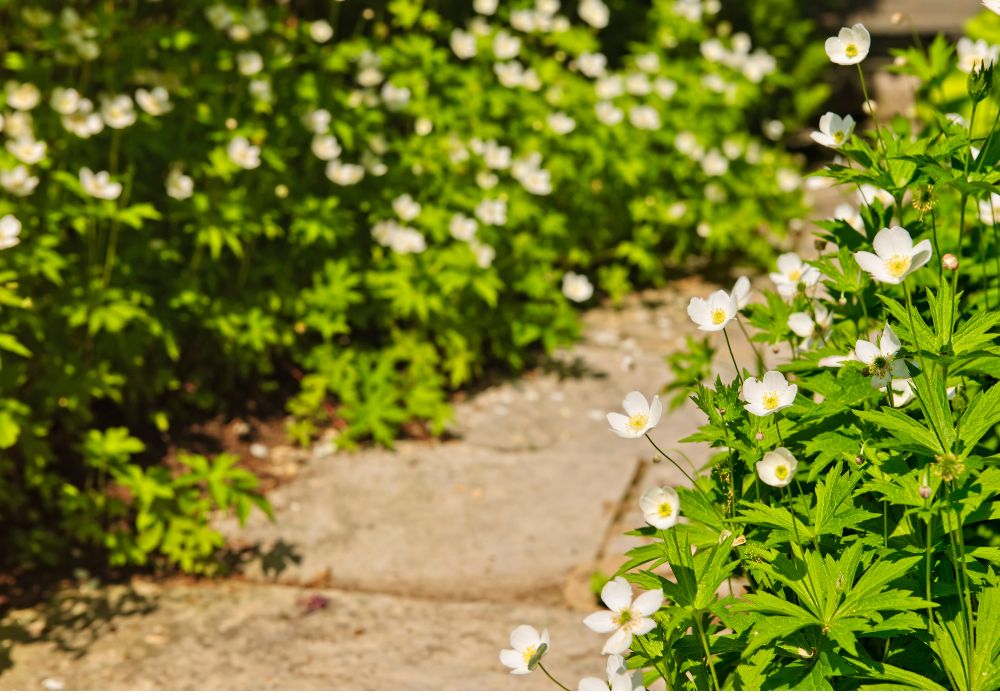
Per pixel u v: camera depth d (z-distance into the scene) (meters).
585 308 6.19
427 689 3.21
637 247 6.20
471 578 3.86
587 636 3.49
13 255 3.91
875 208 2.51
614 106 6.59
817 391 2.09
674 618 1.76
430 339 5.35
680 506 1.96
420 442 4.78
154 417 4.43
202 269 4.92
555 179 6.07
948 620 1.84
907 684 1.70
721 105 7.04
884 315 2.17
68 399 4.06
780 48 8.52
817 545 1.81
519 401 5.13
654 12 7.56
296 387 5.06
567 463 4.60
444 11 6.87
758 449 1.94
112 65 4.99
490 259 5.06
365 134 5.33
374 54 5.64
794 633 1.80
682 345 5.63
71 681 3.26
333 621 3.60
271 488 4.39
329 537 4.09
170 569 3.90
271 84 5.24
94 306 4.17
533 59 6.56
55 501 4.07
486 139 5.93
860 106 9.37
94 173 4.64
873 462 1.92
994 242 2.60
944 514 1.82
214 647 3.45
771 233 7.15
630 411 2.02
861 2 12.37
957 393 1.96
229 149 4.68
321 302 4.91
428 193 5.46
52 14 4.93
